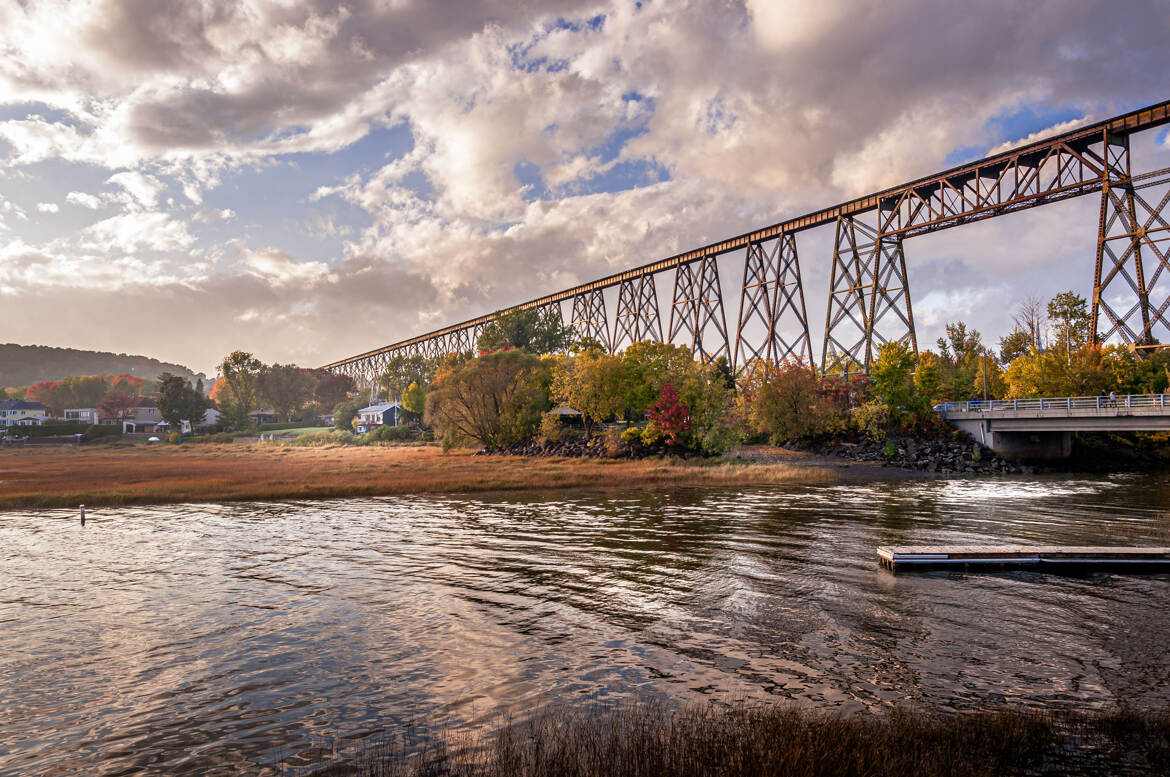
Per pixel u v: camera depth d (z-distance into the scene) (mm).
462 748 7398
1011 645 10828
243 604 13992
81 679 9930
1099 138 50469
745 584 15125
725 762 6488
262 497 33906
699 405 57000
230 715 8594
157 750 7676
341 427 125438
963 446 55156
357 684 9555
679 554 18641
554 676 9695
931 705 8445
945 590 14414
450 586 15312
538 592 14688
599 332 101750
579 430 72938
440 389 71750
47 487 38938
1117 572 16062
